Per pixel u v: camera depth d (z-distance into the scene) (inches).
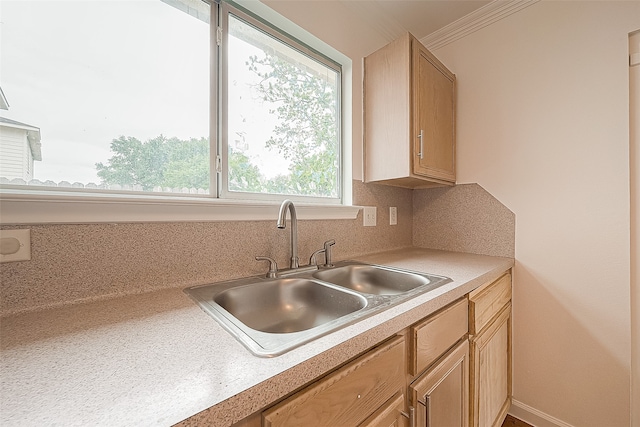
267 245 43.3
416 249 71.1
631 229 46.3
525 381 56.9
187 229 34.8
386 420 25.0
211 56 40.8
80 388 14.6
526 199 57.2
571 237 51.8
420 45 55.1
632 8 45.9
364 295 31.5
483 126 63.3
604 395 48.1
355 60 59.2
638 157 45.8
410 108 52.6
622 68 46.6
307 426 18.7
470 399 40.3
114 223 29.4
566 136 52.2
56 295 26.3
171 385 15.0
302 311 38.2
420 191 75.0
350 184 58.8
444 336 34.0
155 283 32.3
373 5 58.6
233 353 18.6
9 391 14.2
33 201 24.1
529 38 56.7
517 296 58.2
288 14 46.6
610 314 47.7
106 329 22.2
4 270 23.9
